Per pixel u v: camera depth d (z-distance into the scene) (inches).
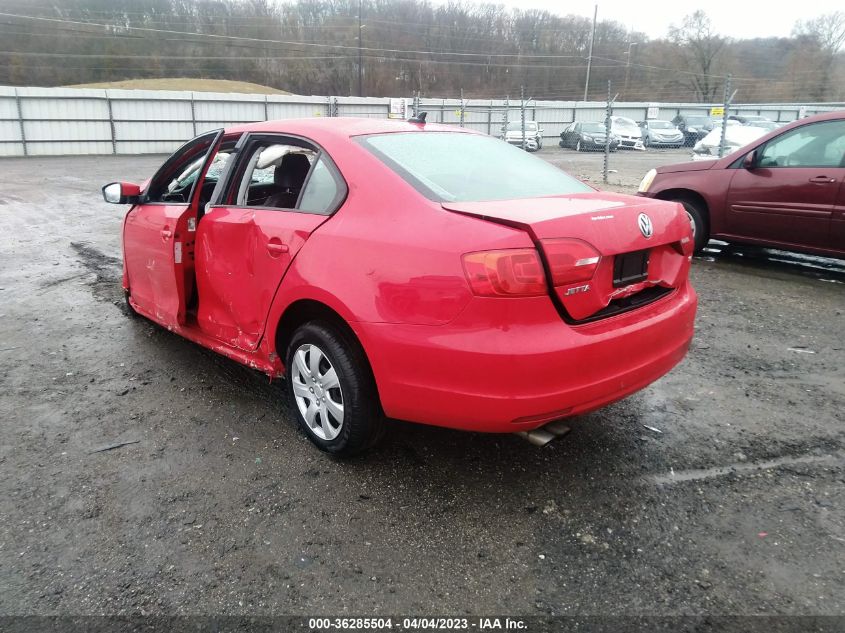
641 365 102.6
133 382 152.5
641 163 840.9
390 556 91.5
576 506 103.0
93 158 1047.0
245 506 103.3
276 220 119.8
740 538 94.7
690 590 84.5
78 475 112.4
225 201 138.9
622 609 81.6
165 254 149.8
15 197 523.8
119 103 1123.3
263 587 85.5
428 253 93.5
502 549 93.0
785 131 252.2
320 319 113.1
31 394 145.9
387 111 1413.6
